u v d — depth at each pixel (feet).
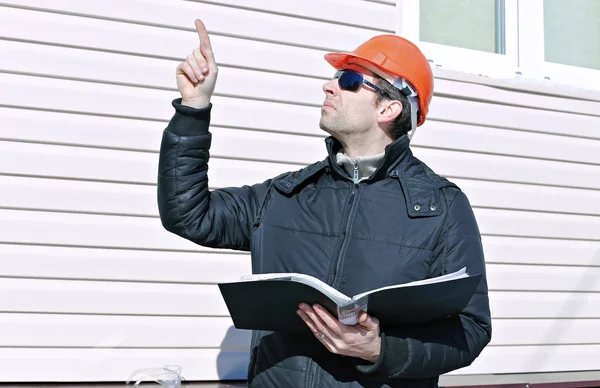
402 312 5.37
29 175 9.59
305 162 11.13
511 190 12.42
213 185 10.55
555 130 12.97
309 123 11.23
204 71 6.10
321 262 6.12
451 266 5.90
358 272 5.92
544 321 12.24
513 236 12.29
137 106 10.26
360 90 6.47
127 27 10.33
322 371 5.78
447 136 12.10
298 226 6.36
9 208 9.47
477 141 12.31
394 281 5.83
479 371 11.69
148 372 9.55
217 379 10.21
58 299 9.55
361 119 6.42
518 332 12.03
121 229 9.98
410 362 5.43
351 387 5.70
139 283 10.00
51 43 9.88
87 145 9.93
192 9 10.71
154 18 10.48
